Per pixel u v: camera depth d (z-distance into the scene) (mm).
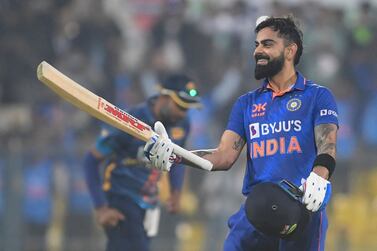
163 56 40812
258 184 15555
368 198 33844
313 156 16094
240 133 16750
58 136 36531
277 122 16281
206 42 41312
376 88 40344
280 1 41906
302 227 15578
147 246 22875
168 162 15430
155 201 22938
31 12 40625
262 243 16672
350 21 42375
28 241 32312
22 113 37938
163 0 42375
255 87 39875
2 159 32312
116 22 41250
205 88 39438
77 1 41281
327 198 15078
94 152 22641
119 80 39750
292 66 16484
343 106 38875
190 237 32750
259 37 16359
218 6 42031
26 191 32375
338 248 33312
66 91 14867
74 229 32531
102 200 22781
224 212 32875
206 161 16109
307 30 41250
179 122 22719
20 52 39625
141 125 15469
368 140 37875
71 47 40438
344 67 40906
